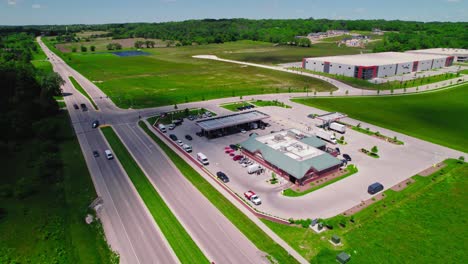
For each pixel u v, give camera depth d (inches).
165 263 1718.8
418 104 4913.9
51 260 1749.5
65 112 4621.1
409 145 3348.9
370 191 2402.8
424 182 2576.3
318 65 7667.3
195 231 1983.3
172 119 4284.0
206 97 5438.0
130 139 3577.8
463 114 4414.4
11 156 3058.6
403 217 2117.4
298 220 2068.2
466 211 2176.4
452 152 3169.3
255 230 1996.8
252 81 6732.3
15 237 1916.8
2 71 4542.3
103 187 2514.8
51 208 2220.7
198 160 3006.9
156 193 2429.9
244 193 2432.3
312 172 2615.7
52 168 2780.5
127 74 7701.8
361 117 4296.3
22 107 4001.0
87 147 3329.2
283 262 1720.0
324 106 4832.7
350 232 1969.7
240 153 3203.7
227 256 1769.2
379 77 6943.9
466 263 1713.8
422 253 1788.9
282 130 3686.0
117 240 1904.5
